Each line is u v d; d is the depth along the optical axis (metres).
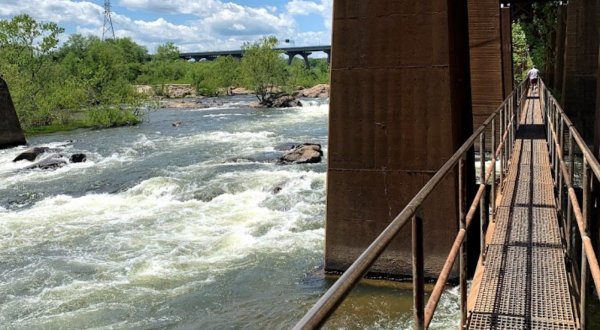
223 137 28.08
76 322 8.11
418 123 8.52
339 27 8.72
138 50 113.50
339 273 9.20
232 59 73.19
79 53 95.69
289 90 60.84
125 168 20.27
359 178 8.93
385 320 7.60
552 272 5.25
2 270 10.30
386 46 8.53
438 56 8.29
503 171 9.28
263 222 12.45
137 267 10.18
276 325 7.72
